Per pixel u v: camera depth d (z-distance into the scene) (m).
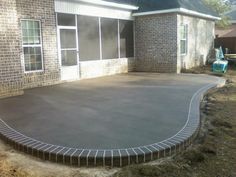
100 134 4.91
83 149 4.22
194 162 4.08
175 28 14.64
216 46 22.42
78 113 6.41
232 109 7.42
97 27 13.36
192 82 11.34
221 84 11.24
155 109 6.73
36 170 3.91
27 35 10.16
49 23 10.92
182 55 15.48
